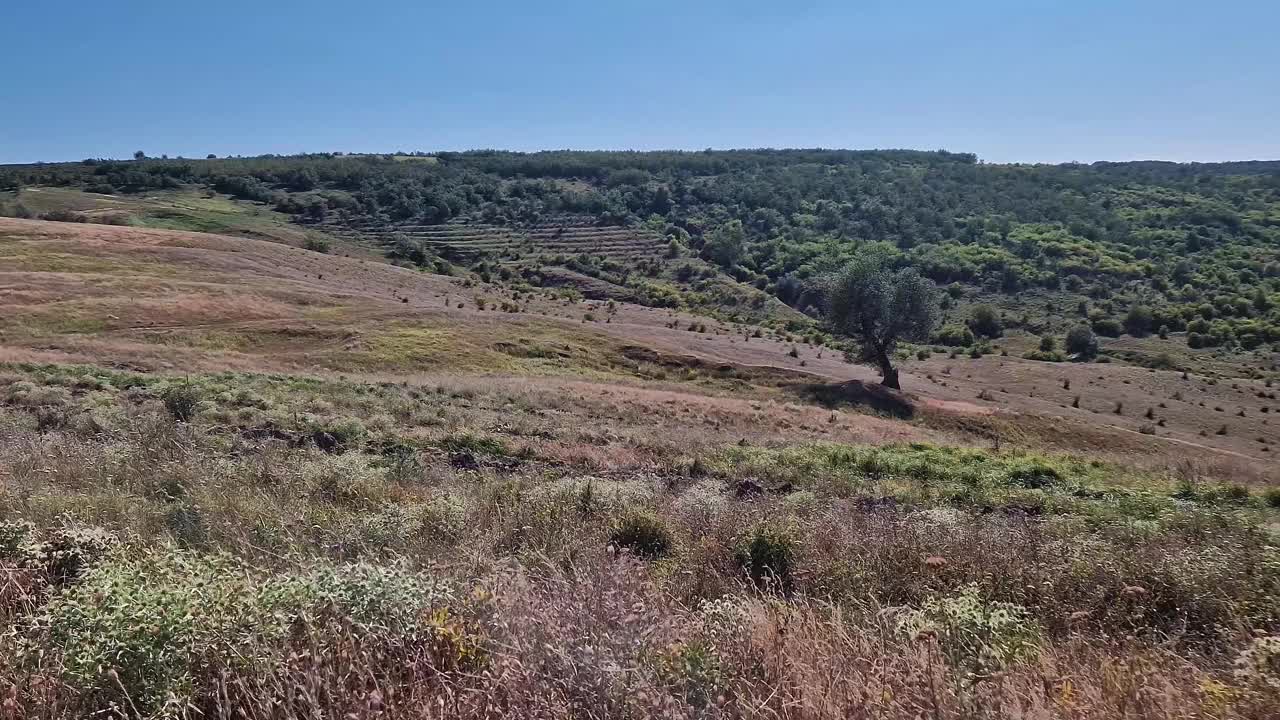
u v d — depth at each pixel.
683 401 33.94
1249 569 4.96
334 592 2.90
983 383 71.25
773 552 5.16
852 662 2.88
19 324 39.56
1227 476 21.28
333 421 16.27
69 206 110.88
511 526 5.86
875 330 53.75
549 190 166.00
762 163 198.50
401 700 2.40
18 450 8.16
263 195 141.00
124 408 16.33
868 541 5.71
